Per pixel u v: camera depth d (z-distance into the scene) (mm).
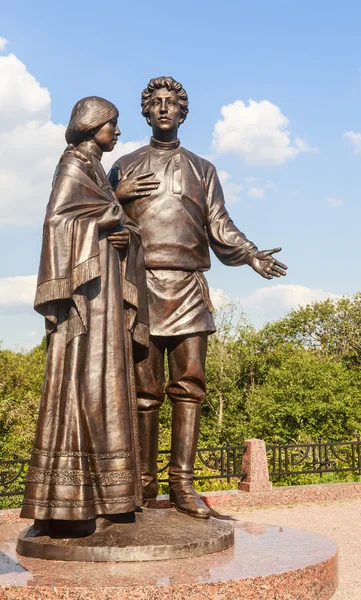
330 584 4543
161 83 5984
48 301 4586
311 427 22922
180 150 6051
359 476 11555
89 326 4691
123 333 4855
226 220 5988
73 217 4660
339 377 24062
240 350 29406
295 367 24203
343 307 36969
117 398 4676
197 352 5703
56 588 3734
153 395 5715
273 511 8852
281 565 4254
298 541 5031
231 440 25594
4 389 28359
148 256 5672
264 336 31828
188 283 5746
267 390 24469
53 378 4605
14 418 18172
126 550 4238
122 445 4613
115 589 3723
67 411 4516
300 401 23281
